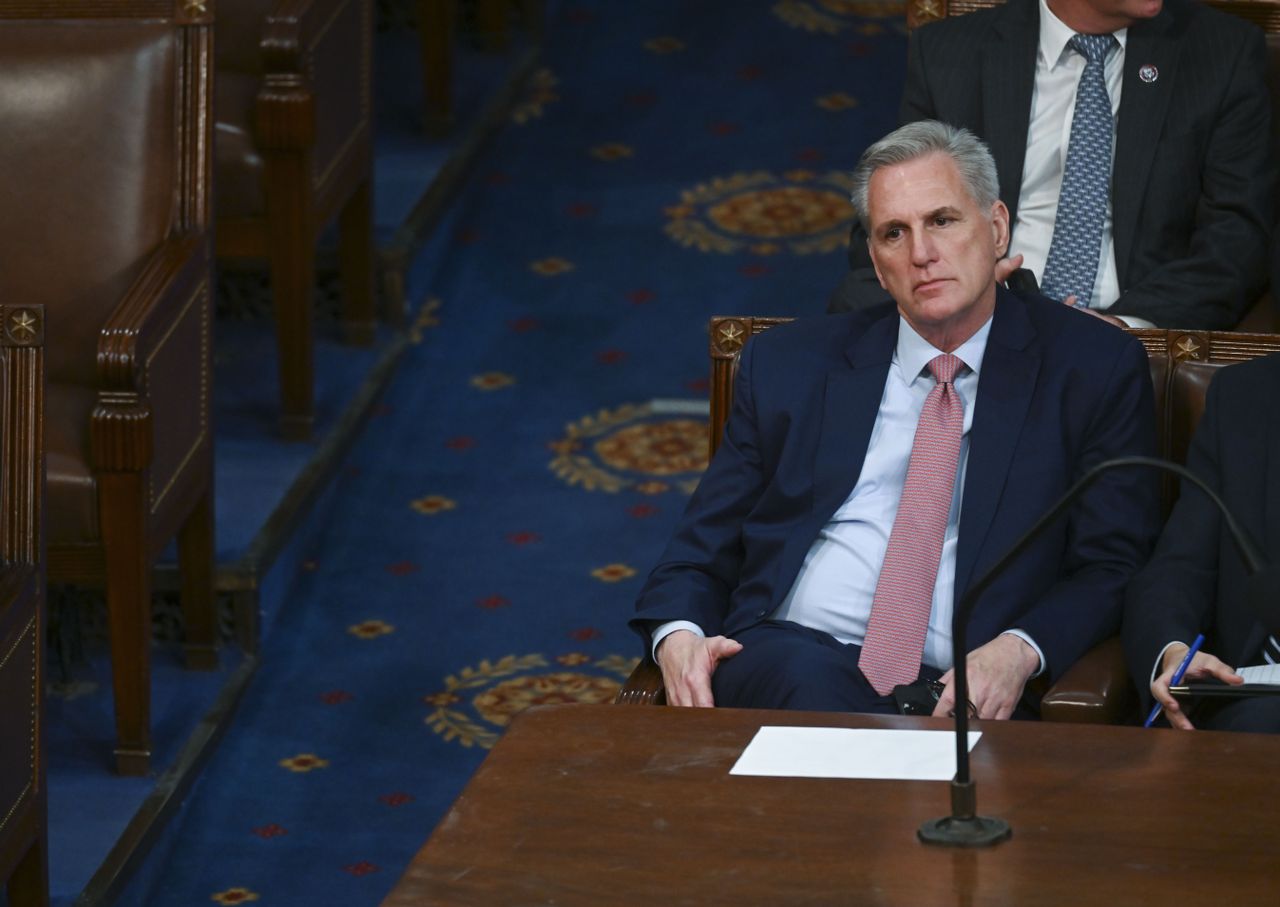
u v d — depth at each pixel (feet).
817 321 34.73
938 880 20.88
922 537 32.37
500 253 70.03
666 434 59.57
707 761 24.14
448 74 73.41
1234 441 31.94
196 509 46.01
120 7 44.65
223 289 63.05
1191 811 22.35
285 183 53.67
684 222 71.26
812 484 33.40
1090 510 32.37
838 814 22.57
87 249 43.70
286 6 52.90
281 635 49.85
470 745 45.01
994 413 32.65
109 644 47.57
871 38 84.38
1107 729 24.81
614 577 52.34
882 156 32.45
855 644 32.94
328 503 55.42
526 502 56.08
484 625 50.21
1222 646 31.22
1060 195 43.19
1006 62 43.29
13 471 33.30
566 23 86.53
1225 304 42.16
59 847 38.93
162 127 44.24
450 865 21.54
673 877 21.16
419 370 63.00
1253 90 42.73
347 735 45.52
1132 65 42.91
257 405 57.98
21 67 44.21
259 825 42.09
